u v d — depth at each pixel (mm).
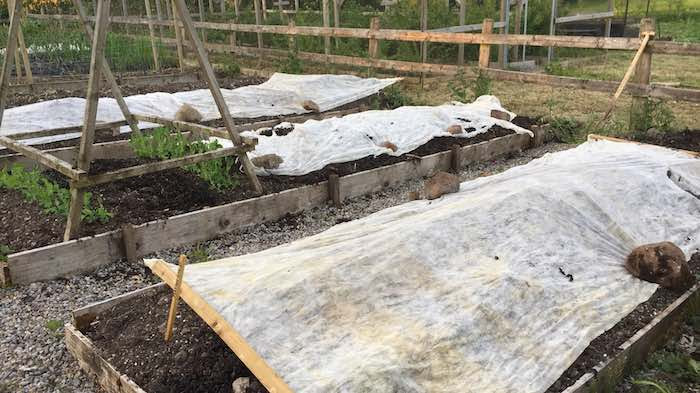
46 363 3473
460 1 12109
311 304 3057
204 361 2994
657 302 3660
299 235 5234
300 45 13773
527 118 8367
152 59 12492
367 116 7406
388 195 6164
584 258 3828
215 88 5215
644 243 4223
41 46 12141
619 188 4688
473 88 9727
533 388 2812
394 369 2697
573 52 14977
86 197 4926
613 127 7902
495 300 3240
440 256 3520
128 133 7547
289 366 2736
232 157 6152
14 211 5113
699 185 5238
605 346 3203
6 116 7465
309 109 8977
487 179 5297
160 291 3732
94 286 4316
